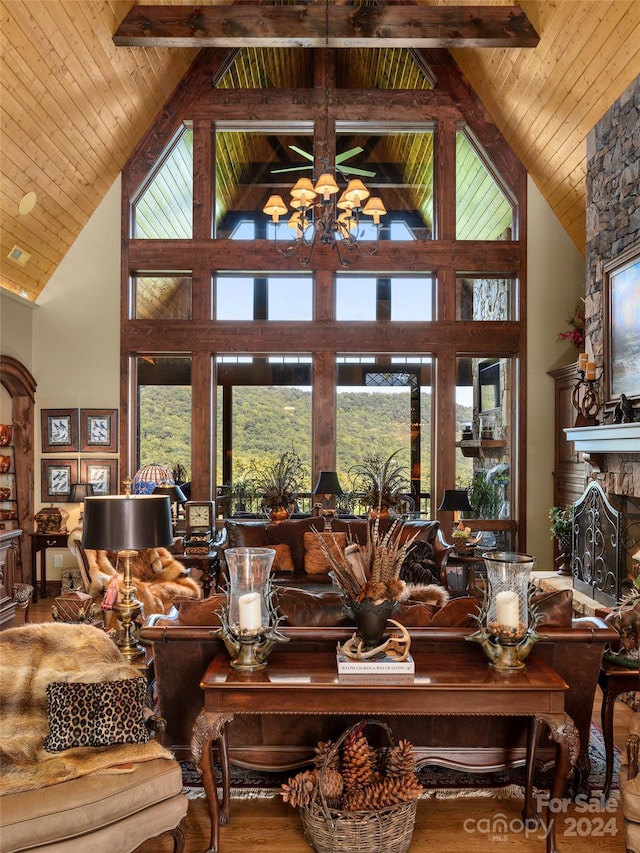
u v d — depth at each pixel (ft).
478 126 23.41
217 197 23.95
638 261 15.25
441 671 8.07
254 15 17.98
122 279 23.15
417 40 18.07
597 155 17.92
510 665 8.07
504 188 23.88
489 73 21.50
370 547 8.38
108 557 16.05
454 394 23.32
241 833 8.32
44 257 21.99
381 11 18.16
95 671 7.82
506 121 22.45
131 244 23.20
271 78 23.77
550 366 23.31
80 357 23.13
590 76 17.07
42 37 15.11
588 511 17.84
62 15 15.23
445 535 23.36
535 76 19.17
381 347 23.25
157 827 7.03
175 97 23.21
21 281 21.83
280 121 23.59
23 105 16.16
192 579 18.01
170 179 23.66
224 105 23.38
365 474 23.76
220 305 23.66
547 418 23.29
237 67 23.89
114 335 23.13
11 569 18.60
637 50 15.10
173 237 23.56
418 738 9.18
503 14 17.92
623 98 16.33
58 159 18.93
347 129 24.09
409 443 23.88
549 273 23.32
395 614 9.07
